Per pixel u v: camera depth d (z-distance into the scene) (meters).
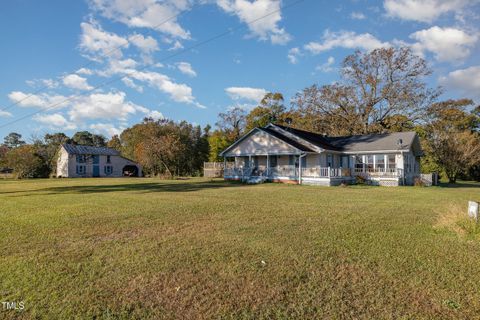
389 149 25.16
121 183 27.44
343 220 8.57
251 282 4.37
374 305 3.71
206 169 38.25
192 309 3.67
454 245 6.04
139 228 7.70
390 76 35.50
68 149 52.09
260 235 6.85
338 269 4.81
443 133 33.56
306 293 4.03
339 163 28.83
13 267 5.00
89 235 7.05
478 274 4.59
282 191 18.06
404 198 14.31
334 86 37.88
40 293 4.08
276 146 27.14
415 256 5.38
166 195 15.63
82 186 23.97
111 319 3.47
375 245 6.04
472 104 39.94
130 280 4.47
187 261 5.21
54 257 5.50
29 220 8.93
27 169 46.56
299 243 6.19
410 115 35.84
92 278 4.55
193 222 8.37
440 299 3.85
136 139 55.66
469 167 32.75
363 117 37.47
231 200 13.34
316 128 40.28
